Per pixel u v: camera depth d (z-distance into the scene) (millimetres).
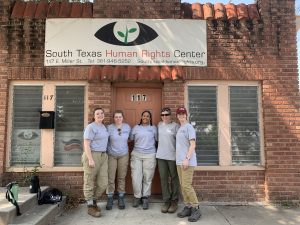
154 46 4137
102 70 4070
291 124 4125
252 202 4055
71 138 4109
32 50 4102
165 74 4066
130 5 4188
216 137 4160
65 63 4082
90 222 3377
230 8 4320
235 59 4188
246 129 4191
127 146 3807
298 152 4082
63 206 3783
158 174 4172
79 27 4129
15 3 4258
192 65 4137
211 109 4191
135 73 4051
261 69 4188
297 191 4031
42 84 4133
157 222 3387
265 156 4117
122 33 4137
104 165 3639
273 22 4258
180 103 4098
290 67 4203
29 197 3404
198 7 4301
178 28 4176
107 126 3891
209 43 4191
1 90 4051
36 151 4074
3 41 4102
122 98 4227
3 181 3961
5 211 2939
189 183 3457
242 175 4102
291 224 3389
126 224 3328
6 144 4035
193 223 3375
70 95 4148
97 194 3660
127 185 4156
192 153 3467
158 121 4211
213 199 4043
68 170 4023
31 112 4113
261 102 4207
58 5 4250
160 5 4207
